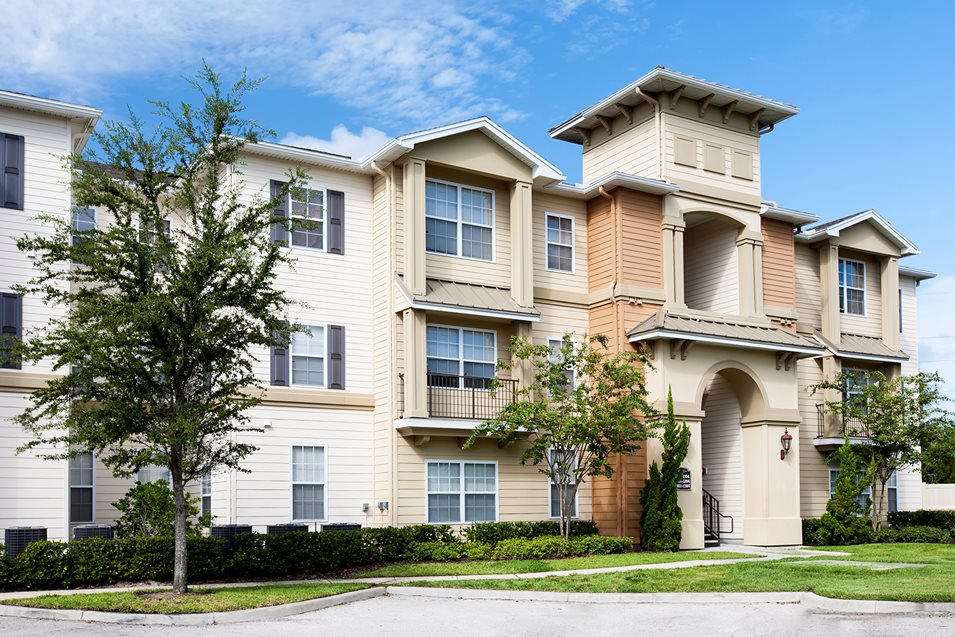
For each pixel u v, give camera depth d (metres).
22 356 17.75
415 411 24.62
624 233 28.17
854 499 31.05
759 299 30.31
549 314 28.19
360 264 26.27
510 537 25.23
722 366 28.59
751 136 31.22
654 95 29.47
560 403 26.02
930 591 15.81
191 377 18.00
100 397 17.22
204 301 17.47
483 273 27.06
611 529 27.12
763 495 28.77
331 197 26.05
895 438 30.44
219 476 24.03
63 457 17.42
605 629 14.40
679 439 26.61
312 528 24.34
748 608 16.12
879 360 33.84
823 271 33.50
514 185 27.45
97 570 18.53
